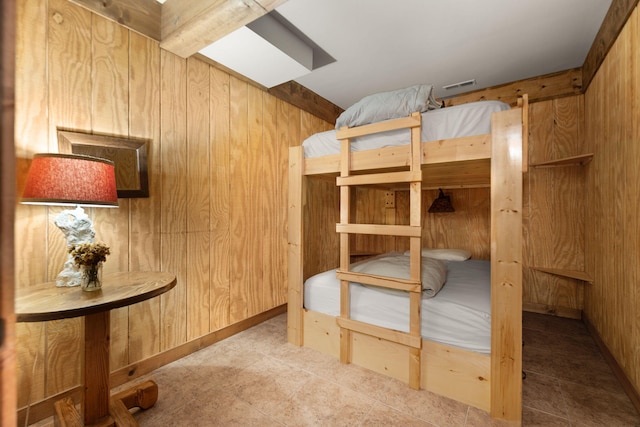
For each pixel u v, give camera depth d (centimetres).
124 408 144
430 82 326
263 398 168
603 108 226
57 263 159
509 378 149
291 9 207
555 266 305
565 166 299
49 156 128
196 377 189
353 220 427
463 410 157
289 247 238
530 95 315
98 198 139
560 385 180
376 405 161
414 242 177
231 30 187
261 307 282
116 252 182
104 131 176
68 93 162
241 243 262
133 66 190
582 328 270
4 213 25
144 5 193
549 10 209
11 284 26
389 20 220
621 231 189
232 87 254
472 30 233
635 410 158
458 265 284
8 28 26
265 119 287
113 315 182
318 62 281
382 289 194
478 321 161
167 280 152
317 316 223
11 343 26
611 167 209
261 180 282
